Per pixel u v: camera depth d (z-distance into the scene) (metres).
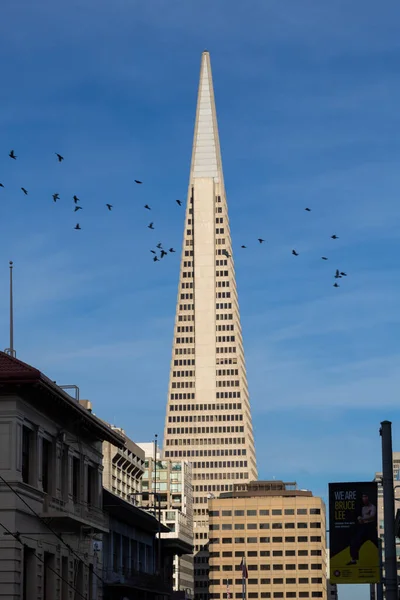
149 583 99.50
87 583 76.69
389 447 40.91
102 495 84.38
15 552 59.94
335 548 46.22
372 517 46.28
